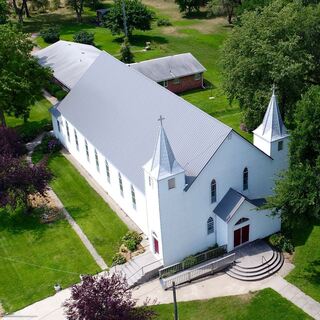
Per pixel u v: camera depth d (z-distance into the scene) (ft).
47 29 368.07
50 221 172.86
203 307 133.90
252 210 146.41
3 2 369.30
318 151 135.74
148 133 159.02
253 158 147.95
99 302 111.96
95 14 439.63
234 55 202.80
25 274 150.30
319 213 138.82
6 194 168.76
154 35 372.99
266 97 192.95
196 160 141.38
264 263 143.64
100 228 167.12
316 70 215.72
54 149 216.95
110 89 189.78
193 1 407.44
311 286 137.90
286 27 196.75
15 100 217.36
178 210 140.46
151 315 121.80
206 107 256.52
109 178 178.09
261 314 130.41
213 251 147.54
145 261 148.46
